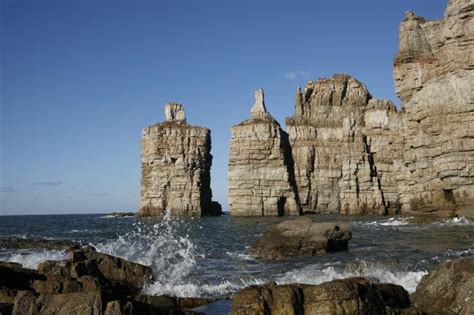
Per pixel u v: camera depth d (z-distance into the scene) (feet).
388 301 43.32
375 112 312.29
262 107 328.70
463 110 166.61
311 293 40.47
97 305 40.09
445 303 42.73
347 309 38.75
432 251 82.84
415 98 186.50
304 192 324.39
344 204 301.22
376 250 88.07
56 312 40.16
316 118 342.85
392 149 300.40
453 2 173.88
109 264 60.08
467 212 161.79
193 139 342.85
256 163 306.35
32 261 84.23
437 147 173.88
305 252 83.46
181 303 50.37
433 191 175.73
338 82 344.69
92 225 265.34
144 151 349.41
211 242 122.83
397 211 295.07
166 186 338.95
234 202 305.94
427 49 188.96
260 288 42.19
